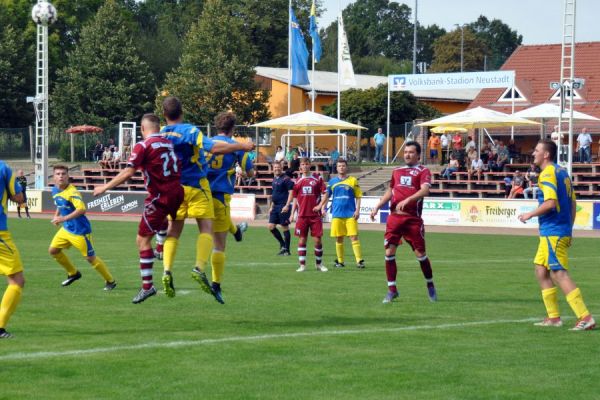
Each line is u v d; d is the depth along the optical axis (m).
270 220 21.55
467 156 43.19
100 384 7.47
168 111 10.73
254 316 11.35
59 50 79.00
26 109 72.38
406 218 12.87
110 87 68.75
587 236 30.05
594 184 38.28
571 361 8.57
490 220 34.66
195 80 63.72
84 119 68.62
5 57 71.69
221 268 11.52
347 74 48.19
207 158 11.58
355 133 57.25
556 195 10.37
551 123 51.88
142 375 7.80
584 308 10.47
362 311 11.93
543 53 61.12
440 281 15.84
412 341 9.59
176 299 12.94
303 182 17.84
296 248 23.78
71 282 14.60
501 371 8.12
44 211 42.94
